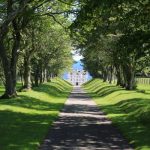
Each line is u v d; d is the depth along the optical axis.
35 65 70.44
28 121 25.08
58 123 24.97
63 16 45.66
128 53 23.92
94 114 31.75
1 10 39.09
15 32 40.84
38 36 52.28
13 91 40.59
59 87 89.56
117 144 17.30
